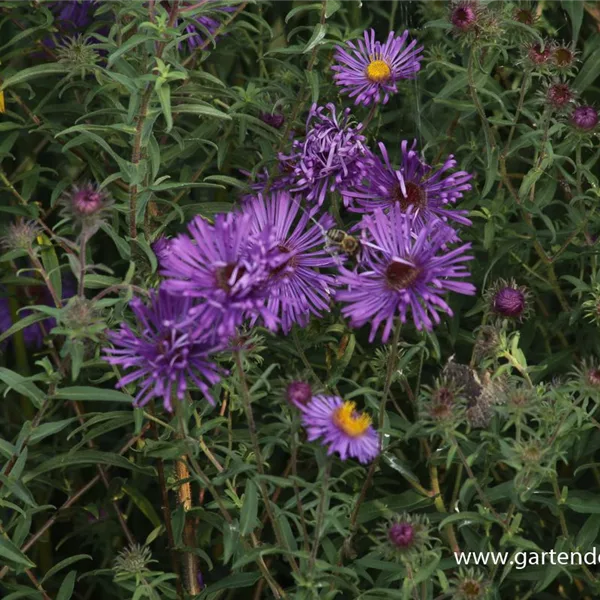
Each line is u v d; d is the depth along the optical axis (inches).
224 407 30.0
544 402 27.2
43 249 29.2
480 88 30.5
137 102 27.2
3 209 31.4
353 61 29.9
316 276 26.7
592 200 31.6
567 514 31.6
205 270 24.0
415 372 30.8
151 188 27.9
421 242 25.4
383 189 28.1
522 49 30.5
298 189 28.5
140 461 30.7
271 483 27.0
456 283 25.0
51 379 26.3
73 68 29.4
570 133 30.6
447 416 25.9
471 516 27.1
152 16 26.9
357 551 30.0
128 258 27.3
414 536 25.6
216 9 30.1
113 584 31.9
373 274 25.2
